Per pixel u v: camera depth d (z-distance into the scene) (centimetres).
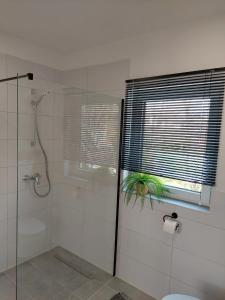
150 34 196
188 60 177
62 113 246
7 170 226
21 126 225
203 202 183
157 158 198
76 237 260
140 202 210
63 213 271
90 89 244
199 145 175
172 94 186
